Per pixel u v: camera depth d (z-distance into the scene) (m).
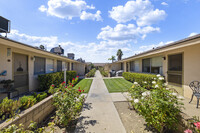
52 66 7.46
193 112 2.56
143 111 2.13
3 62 3.72
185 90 4.07
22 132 1.47
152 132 2.16
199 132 1.46
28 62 4.95
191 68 3.83
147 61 7.40
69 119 2.43
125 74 10.68
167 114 2.02
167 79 5.18
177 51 4.54
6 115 2.15
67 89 3.00
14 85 4.18
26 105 2.62
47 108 2.87
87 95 4.93
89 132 2.20
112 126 2.40
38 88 5.17
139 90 3.16
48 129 2.26
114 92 5.47
